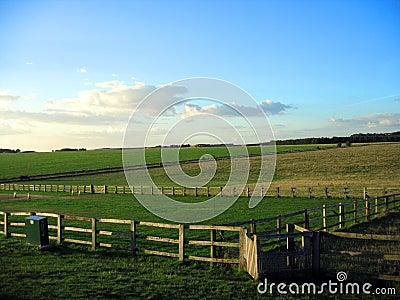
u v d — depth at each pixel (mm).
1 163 78750
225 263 10070
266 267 8898
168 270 9781
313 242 9102
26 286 8148
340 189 32812
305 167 51969
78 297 7594
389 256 8406
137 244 13492
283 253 8930
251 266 9164
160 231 15977
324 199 27469
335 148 74812
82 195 33844
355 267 9844
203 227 10258
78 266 9953
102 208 24469
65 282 8523
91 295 7734
